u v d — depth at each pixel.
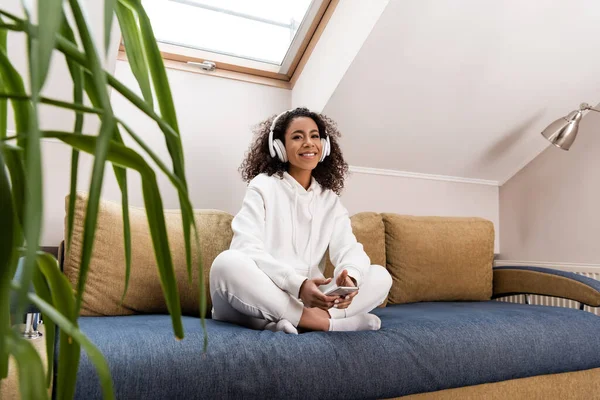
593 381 1.67
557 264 2.65
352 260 1.52
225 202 2.38
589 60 2.43
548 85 2.50
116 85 0.35
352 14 2.16
